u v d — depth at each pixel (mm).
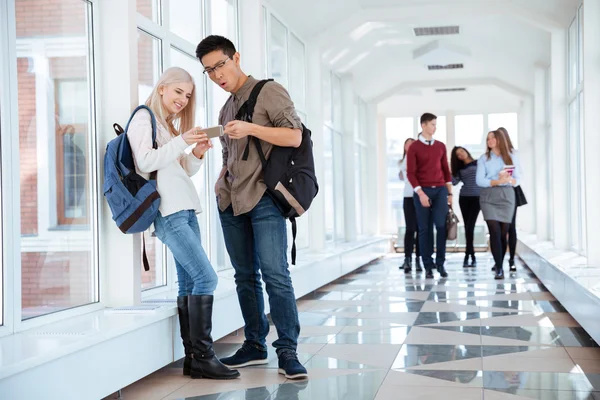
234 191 3277
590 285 4125
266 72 7086
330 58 9914
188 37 5066
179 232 3162
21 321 2938
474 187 9492
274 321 3344
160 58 4551
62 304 3314
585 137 6059
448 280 7859
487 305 5746
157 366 3270
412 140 8914
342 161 11156
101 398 2750
